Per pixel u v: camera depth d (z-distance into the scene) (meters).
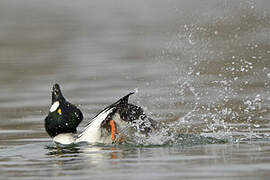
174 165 8.62
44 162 9.42
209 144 10.41
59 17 36.66
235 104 14.68
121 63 22.12
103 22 34.12
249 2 33.81
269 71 18.92
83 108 15.02
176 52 23.77
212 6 34.41
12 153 10.35
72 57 24.00
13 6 41.91
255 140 10.68
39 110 15.16
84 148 10.57
